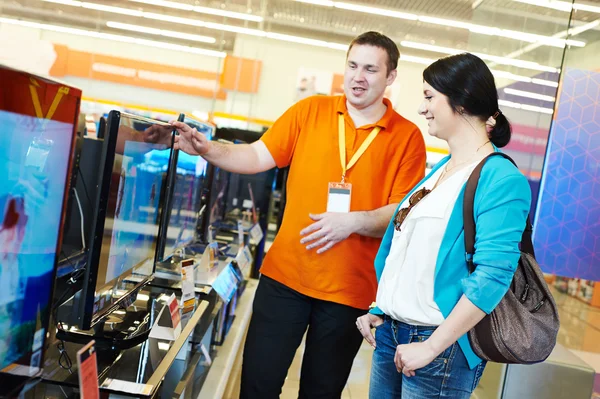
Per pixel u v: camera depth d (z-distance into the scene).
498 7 3.99
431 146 10.52
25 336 1.33
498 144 1.93
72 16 8.69
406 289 1.83
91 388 1.28
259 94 10.24
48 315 1.43
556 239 3.26
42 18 8.69
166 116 9.13
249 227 5.51
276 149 2.66
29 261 1.30
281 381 2.66
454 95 1.79
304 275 2.56
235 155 2.63
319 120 2.62
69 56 8.80
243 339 4.97
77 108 1.42
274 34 10.20
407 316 1.81
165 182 2.49
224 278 3.22
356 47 2.49
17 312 1.28
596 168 3.22
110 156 1.70
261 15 9.38
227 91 9.80
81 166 2.12
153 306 2.33
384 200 2.60
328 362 2.62
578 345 3.55
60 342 1.87
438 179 1.93
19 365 1.33
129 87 8.97
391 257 1.94
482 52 4.33
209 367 3.56
